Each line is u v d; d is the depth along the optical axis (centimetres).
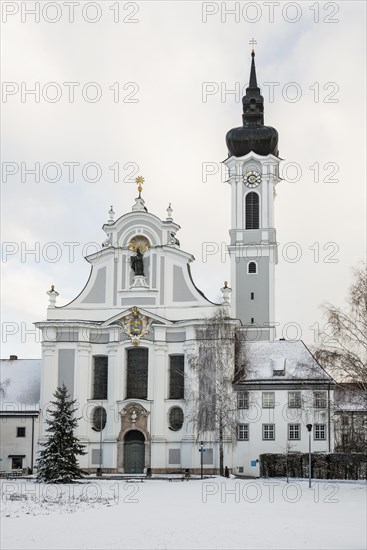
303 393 8944
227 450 9000
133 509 4631
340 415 7494
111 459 9344
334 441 8788
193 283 9656
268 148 11138
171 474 9044
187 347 9350
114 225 9906
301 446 8894
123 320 9606
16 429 9575
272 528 3662
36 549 2939
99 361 9750
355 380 6425
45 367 9631
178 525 3759
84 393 9569
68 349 9675
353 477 7462
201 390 8838
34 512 4347
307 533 3484
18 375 10206
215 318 9069
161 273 9719
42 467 7188
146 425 9369
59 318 9831
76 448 7344
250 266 10812
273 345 9638
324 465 7606
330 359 6462
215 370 8862
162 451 9288
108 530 3534
